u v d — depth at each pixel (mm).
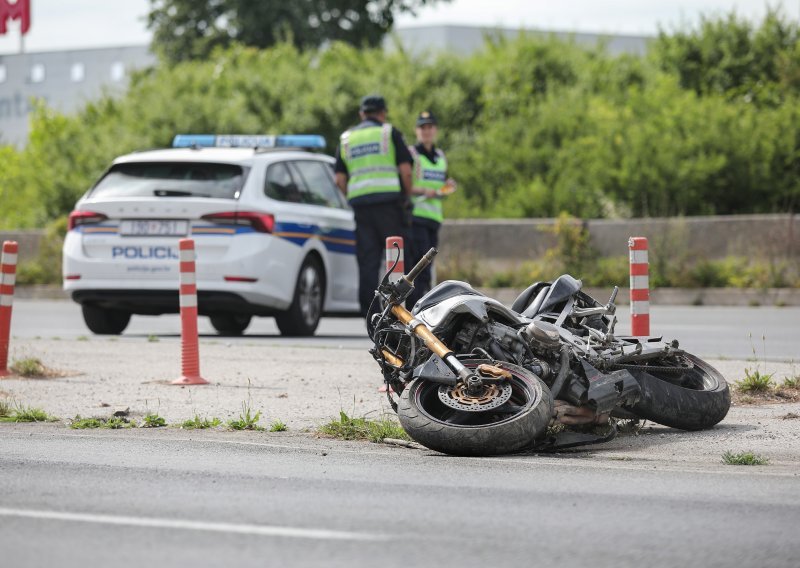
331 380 38906
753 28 107438
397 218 43781
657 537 18984
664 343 30406
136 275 50906
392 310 28438
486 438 25812
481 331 27891
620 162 88438
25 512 20734
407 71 107562
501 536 19031
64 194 100750
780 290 72875
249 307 50938
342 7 163375
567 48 112125
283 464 25484
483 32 115625
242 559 17625
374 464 25438
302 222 52750
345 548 18266
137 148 101750
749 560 17688
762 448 27328
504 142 97438
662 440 28375
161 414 33031
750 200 87312
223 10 161500
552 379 27359
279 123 106250
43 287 85750
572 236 78438
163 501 21672
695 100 93812
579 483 23250
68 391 37031
